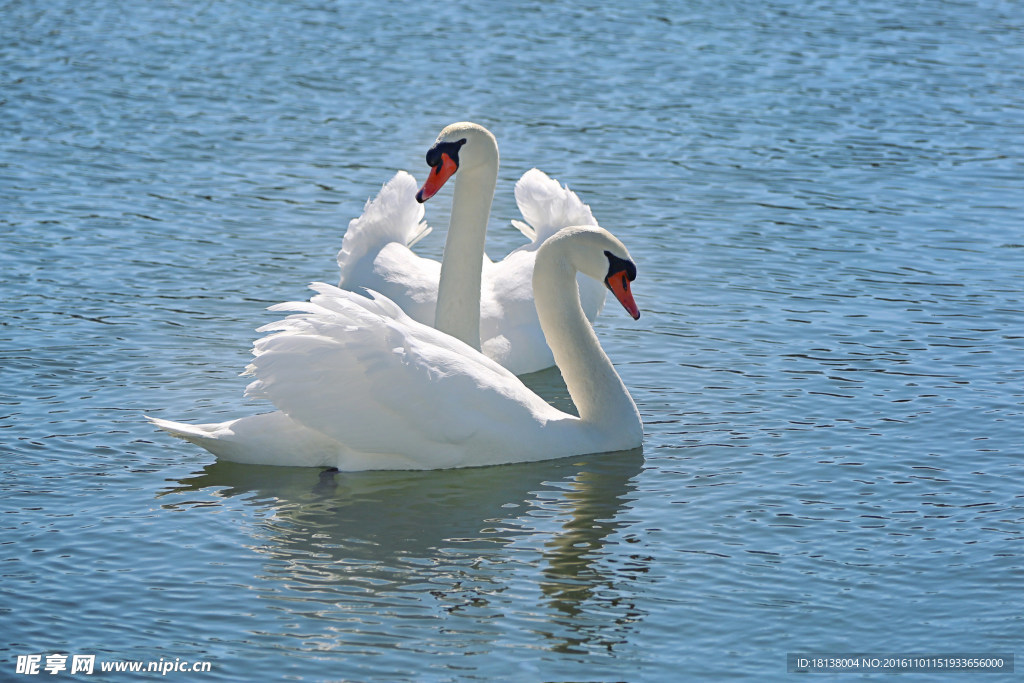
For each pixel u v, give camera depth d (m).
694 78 31.34
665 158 25.80
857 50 34.06
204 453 14.26
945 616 10.92
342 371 13.59
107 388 15.61
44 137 25.92
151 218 21.91
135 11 36.66
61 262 19.72
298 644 10.39
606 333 17.91
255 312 18.20
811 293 19.25
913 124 28.28
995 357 16.83
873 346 17.25
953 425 14.80
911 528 12.45
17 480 13.23
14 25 34.50
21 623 10.61
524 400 14.30
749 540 12.24
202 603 10.98
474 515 12.78
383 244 17.73
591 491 13.36
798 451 14.23
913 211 23.08
